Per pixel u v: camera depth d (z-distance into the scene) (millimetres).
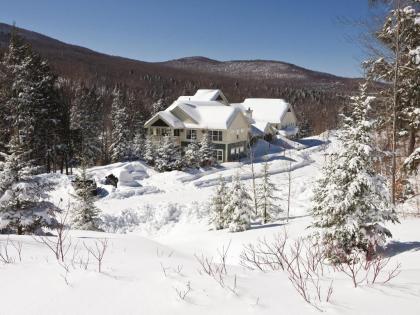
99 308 3660
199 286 4277
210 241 17422
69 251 6754
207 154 50000
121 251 7516
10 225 14156
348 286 4637
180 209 30281
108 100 116250
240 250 14258
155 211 29641
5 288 4137
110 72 198625
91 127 58812
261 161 53469
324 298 4082
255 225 24078
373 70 16766
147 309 3645
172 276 4660
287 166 49219
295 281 4793
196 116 55562
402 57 16672
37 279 4426
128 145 59219
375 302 3998
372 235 9594
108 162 59812
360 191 9914
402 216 15305
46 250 6578
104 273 4688
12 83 42125
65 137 45812
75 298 3873
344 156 10180
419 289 4535
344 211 9828
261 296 4070
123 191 35031
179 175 43219
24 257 5738
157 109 85875
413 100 18047
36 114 42000
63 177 36438
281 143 66062
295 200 33062
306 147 66000
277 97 169625
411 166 16906
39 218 14594
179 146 54219
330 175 10625
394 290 4465
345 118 10531
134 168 44781
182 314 3553
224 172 46438
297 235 14406
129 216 28672
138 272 4844
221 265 6168
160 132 56188
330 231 9906
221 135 53750
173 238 22828
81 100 58844
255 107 77625
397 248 9969
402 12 15109
